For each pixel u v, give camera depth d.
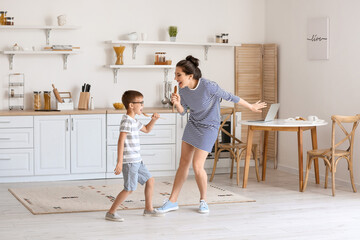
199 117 5.07
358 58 6.30
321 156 6.04
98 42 7.35
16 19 7.03
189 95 4.97
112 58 7.41
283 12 7.62
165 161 7.11
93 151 6.86
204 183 5.16
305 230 4.59
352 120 5.99
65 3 7.20
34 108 7.02
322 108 6.89
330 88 6.75
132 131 4.79
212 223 4.79
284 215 5.09
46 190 6.12
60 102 7.01
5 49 7.03
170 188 6.27
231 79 7.98
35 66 7.15
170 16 7.62
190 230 4.57
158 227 4.66
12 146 6.61
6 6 6.99
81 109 7.12
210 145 5.10
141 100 4.85
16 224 4.73
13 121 6.59
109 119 6.88
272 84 7.82
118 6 7.40
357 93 6.33
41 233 4.46
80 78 7.31
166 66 7.41
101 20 7.34
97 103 7.39
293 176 7.17
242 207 5.39
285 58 7.61
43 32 7.13
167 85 7.59
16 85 7.06
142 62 7.55
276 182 6.73
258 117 8.12
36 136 6.67
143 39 7.36
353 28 6.36
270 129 6.27
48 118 6.69
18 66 7.09
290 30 7.48
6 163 6.61
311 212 5.21
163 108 7.38
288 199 5.77
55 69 7.22
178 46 7.71
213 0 7.82
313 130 6.58
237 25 7.96
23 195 5.86
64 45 7.03
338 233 4.52
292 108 7.49
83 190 6.13
